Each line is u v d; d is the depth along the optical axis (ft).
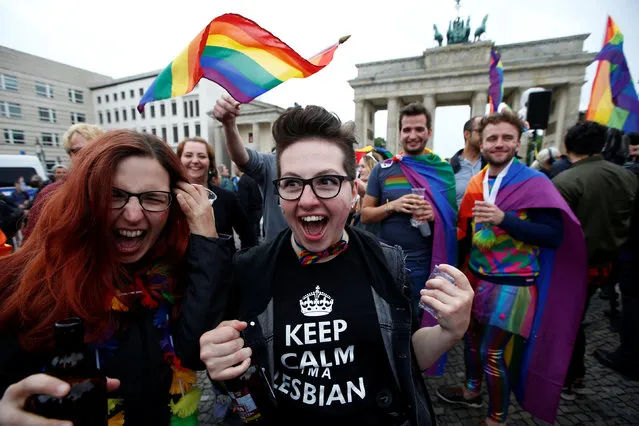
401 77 97.71
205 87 126.31
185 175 3.79
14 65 123.44
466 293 3.16
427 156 9.00
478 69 90.17
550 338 7.07
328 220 3.40
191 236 3.57
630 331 9.32
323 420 3.19
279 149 3.48
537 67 88.43
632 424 7.67
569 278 6.96
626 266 9.34
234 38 5.14
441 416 8.00
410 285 3.73
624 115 13.14
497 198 7.09
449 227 8.38
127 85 141.59
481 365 8.09
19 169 33.32
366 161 13.08
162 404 3.57
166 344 3.61
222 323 2.93
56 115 137.59
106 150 3.17
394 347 3.31
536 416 7.17
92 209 3.06
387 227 8.87
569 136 8.99
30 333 2.87
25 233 4.54
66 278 2.97
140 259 3.80
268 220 8.30
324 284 3.46
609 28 13.41
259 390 3.28
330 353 3.28
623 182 8.25
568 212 6.36
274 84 5.08
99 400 2.62
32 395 2.35
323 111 3.40
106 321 3.22
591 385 9.17
